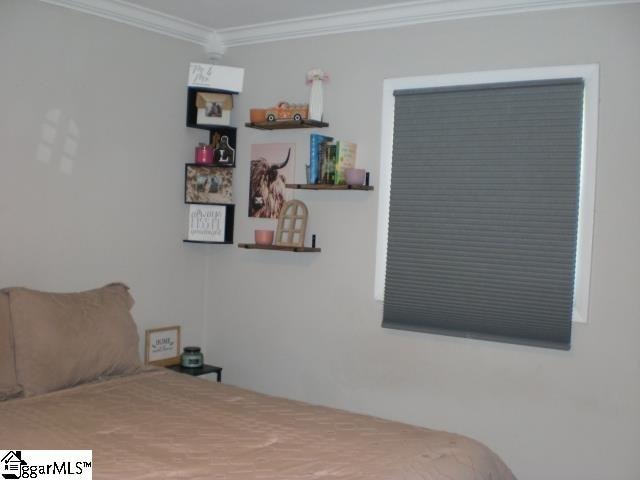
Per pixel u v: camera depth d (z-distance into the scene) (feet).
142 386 9.91
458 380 11.54
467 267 11.34
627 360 10.12
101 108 12.28
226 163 14.07
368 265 12.51
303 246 12.89
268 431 7.97
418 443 7.67
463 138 11.31
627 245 10.11
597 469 10.37
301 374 13.38
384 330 12.35
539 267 10.71
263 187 13.89
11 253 10.98
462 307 11.44
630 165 10.07
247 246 13.03
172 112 13.71
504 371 11.10
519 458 10.98
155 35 13.21
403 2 11.59
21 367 9.34
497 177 11.02
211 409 8.81
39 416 8.28
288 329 13.58
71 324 9.93
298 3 11.93
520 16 10.89
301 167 13.39
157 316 13.70
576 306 10.62
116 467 6.66
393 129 12.21
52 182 11.54
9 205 10.91
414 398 12.00
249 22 13.29
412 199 11.85
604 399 10.30
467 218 11.32
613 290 10.22
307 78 12.83
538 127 10.65
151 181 13.37
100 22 12.15
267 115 12.96
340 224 12.84
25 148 11.09
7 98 10.77
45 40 11.28
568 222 10.46
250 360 14.11
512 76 10.96
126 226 12.91
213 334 14.67
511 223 10.92
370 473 6.67
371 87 12.42
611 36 10.20
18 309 9.53
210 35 14.08
